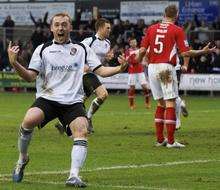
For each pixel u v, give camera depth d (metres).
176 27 29.03
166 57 29.05
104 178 21.25
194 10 73.38
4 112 46.72
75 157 19.45
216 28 70.38
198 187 19.86
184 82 68.81
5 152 27.14
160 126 29.61
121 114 46.31
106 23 34.06
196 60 68.44
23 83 74.62
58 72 20.42
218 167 23.72
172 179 21.19
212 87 68.19
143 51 29.48
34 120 19.98
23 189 19.27
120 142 30.88
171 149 28.55
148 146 29.50
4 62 75.06
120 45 70.19
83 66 20.61
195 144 30.42
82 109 20.27
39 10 79.88
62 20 20.41
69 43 20.62
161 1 75.19
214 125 39.12
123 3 76.75
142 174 22.09
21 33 74.62
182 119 42.75
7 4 81.12
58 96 20.25
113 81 71.19
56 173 22.14
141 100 61.69
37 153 26.92
